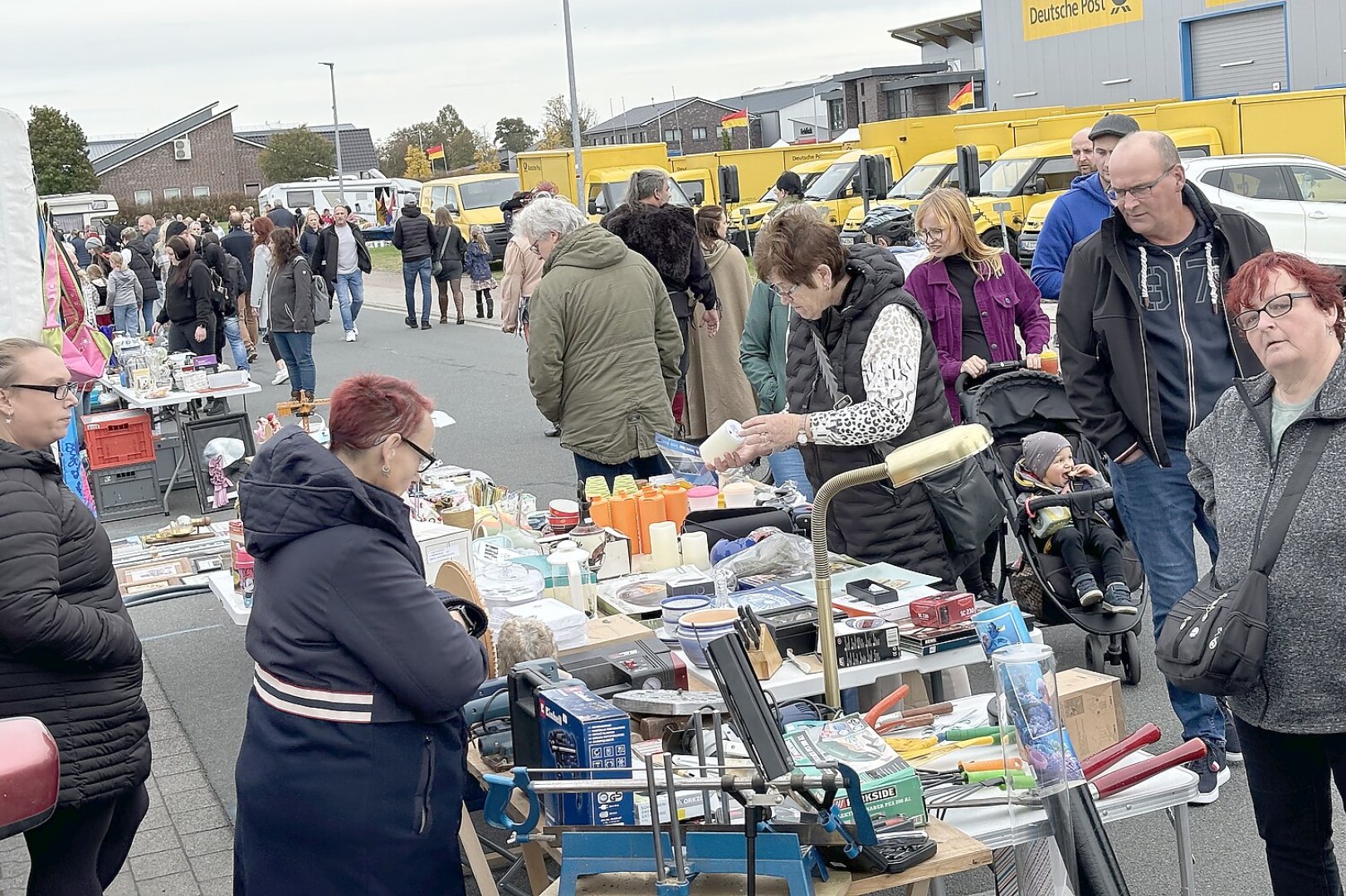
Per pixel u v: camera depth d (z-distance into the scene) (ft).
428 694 9.43
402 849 9.61
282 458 9.61
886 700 11.12
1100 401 14.49
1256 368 13.84
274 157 297.94
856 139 124.26
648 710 10.73
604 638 13.12
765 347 23.22
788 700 11.80
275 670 9.53
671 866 8.79
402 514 9.86
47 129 248.52
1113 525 18.47
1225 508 10.00
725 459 14.80
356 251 64.28
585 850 8.94
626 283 20.15
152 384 33.47
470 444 37.83
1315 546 9.35
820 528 10.52
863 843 8.66
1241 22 88.33
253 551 9.68
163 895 14.14
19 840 14.83
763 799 8.70
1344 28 81.30
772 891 8.76
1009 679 9.75
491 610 13.39
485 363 54.65
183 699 20.16
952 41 167.32
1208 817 14.32
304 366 43.96
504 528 17.54
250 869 9.87
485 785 11.53
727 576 14.34
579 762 9.50
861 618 12.72
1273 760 9.99
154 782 17.20
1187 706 14.52
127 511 32.35
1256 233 13.88
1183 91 92.94
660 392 20.49
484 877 11.55
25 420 11.32
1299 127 65.98
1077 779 9.80
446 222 69.10
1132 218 13.85
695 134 303.68
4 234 20.63
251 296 57.11
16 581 10.31
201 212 276.62
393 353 59.26
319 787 9.47
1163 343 13.99
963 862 9.17
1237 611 9.50
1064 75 102.99
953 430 9.88
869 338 13.89
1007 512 17.56
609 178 92.32
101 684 11.06
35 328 21.02
